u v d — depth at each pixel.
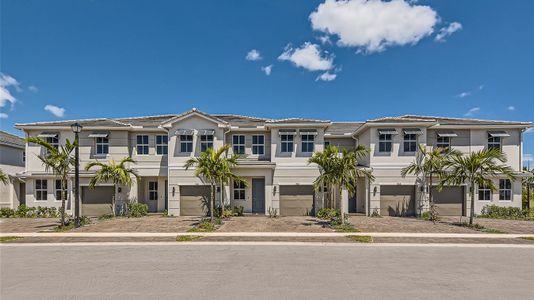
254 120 24.06
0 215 20.17
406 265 8.98
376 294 6.66
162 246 11.58
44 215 20.39
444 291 6.88
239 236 13.32
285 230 14.70
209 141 20.62
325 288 7.02
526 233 14.22
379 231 14.48
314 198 20.25
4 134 24.39
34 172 20.78
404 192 20.16
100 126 21.03
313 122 20.39
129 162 21.39
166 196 22.64
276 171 20.36
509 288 7.11
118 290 6.93
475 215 19.89
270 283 7.35
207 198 20.44
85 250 10.99
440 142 21.00
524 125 20.59
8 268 8.73
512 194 20.45
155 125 21.84
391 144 20.12
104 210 20.91
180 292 6.78
